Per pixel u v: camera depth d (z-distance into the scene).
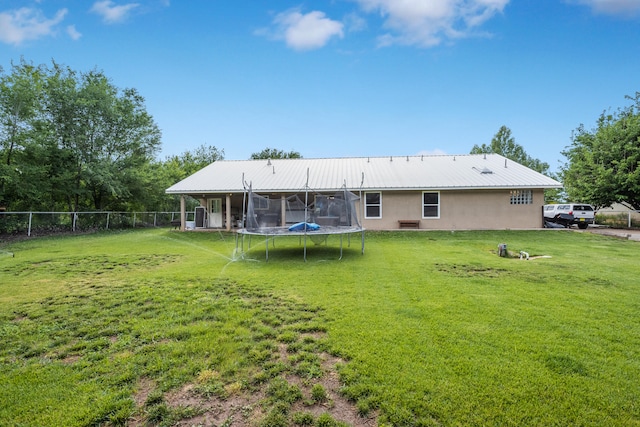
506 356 2.92
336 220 10.85
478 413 2.16
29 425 2.14
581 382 2.51
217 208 17.67
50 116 17.25
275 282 5.83
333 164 19.30
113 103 19.33
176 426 2.12
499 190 15.20
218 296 4.99
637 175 16.95
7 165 14.19
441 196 15.50
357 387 2.46
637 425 2.05
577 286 5.38
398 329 3.54
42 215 15.56
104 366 2.86
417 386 2.46
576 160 20.88
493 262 7.62
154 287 5.55
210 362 2.90
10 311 4.36
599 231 15.11
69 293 5.20
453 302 4.50
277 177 17.11
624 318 3.87
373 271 6.70
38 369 2.84
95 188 19.50
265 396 2.42
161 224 24.06
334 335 3.40
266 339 3.38
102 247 10.87
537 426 2.04
